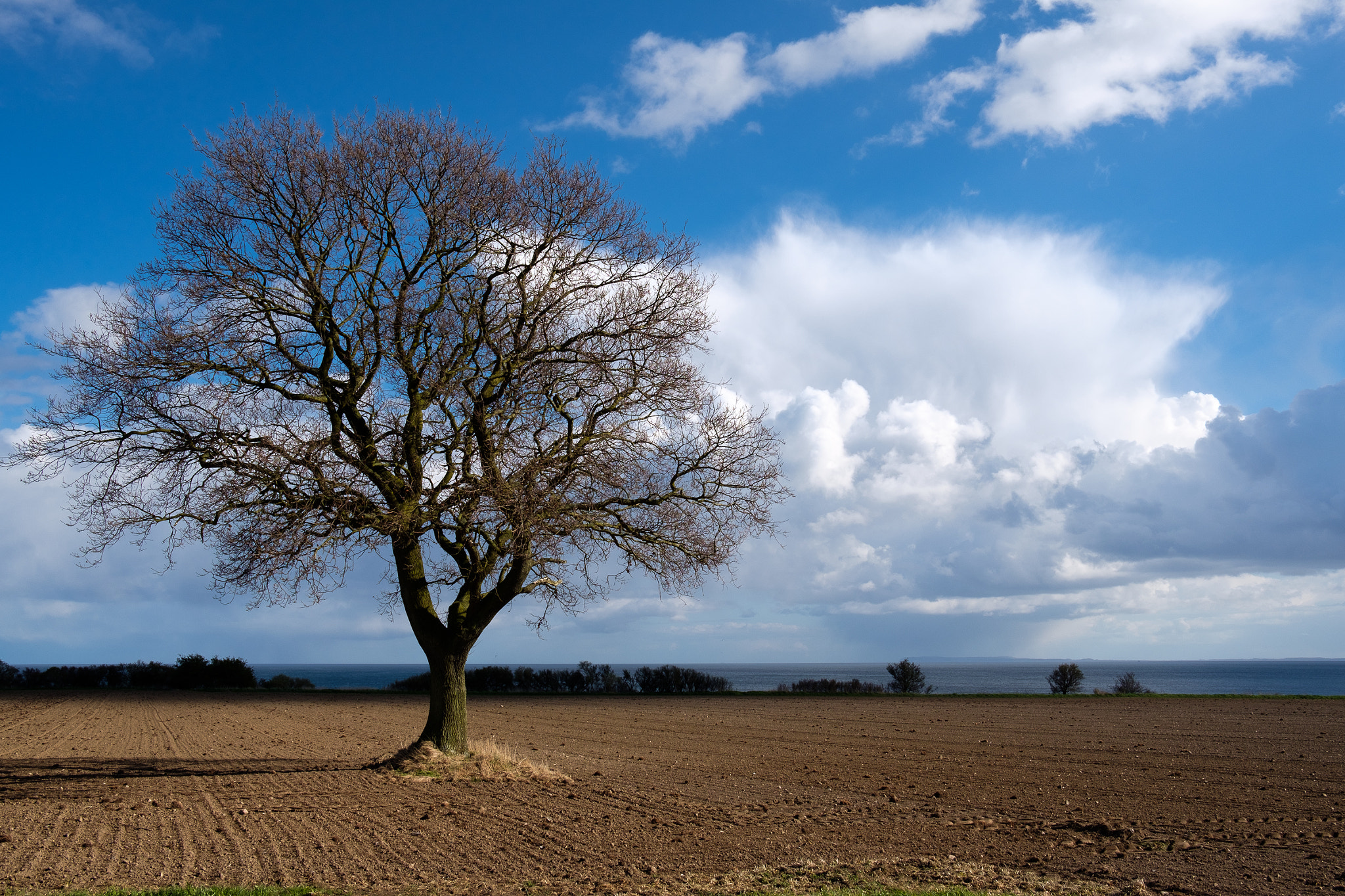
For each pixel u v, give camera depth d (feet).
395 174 58.18
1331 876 32.12
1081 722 108.37
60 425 51.47
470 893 30.94
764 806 49.78
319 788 53.93
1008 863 35.17
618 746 84.89
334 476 52.06
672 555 59.16
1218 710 128.16
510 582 59.93
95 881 31.99
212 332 52.90
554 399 58.29
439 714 61.93
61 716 126.93
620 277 61.11
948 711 132.77
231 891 29.48
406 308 55.57
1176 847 37.50
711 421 59.98
